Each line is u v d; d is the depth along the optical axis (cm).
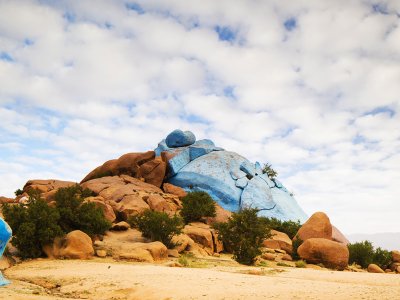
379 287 1099
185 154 5162
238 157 5316
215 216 3456
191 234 2770
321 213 3288
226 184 4678
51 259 1978
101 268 1606
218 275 1400
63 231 2189
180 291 1053
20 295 1008
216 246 2788
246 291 1041
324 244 2442
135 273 1425
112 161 4644
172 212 3438
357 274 1669
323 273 1689
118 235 2673
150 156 4756
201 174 4747
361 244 2853
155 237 2470
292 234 3569
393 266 2806
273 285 1153
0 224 1203
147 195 3628
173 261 2111
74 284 1260
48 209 2191
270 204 4694
